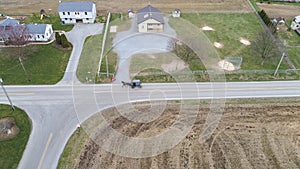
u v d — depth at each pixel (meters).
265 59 43.28
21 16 55.28
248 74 40.03
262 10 55.97
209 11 59.19
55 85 36.84
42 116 32.25
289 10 60.81
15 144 29.03
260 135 31.06
